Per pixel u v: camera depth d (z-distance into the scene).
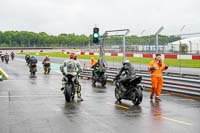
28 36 155.12
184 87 16.33
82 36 103.56
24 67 45.06
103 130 9.03
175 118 10.67
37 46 142.50
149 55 22.52
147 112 11.87
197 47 20.78
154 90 15.00
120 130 9.02
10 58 75.19
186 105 13.45
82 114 11.53
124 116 11.12
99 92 18.44
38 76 30.75
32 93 17.75
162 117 10.86
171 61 30.16
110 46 28.06
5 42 157.88
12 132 8.84
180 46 21.02
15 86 21.48
